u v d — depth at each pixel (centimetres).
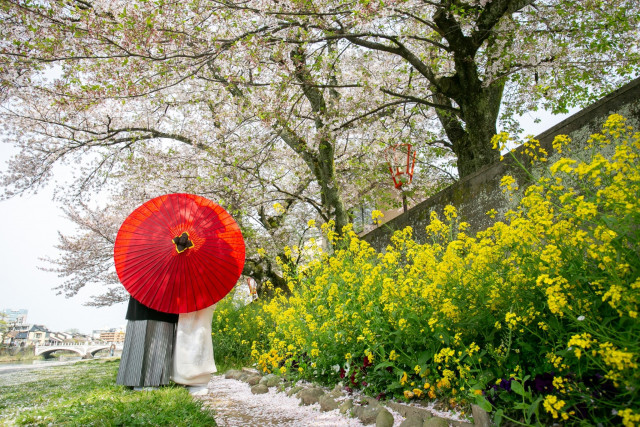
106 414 320
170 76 745
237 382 607
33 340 7738
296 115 888
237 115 896
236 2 712
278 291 621
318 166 1015
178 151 1174
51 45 682
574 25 874
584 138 447
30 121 1019
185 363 512
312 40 712
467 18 715
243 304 944
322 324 433
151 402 368
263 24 737
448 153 1447
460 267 312
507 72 862
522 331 265
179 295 506
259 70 743
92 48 714
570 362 231
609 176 246
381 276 389
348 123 871
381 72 998
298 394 438
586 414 208
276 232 1286
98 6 690
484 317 282
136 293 498
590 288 242
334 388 414
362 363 391
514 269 290
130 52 684
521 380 239
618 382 200
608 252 215
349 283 412
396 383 330
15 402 449
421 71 844
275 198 1201
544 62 855
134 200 1209
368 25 679
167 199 537
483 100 844
